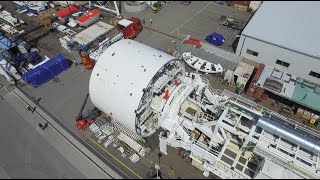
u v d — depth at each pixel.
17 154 25.94
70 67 36.44
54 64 34.47
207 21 45.53
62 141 27.20
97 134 27.70
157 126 25.22
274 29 34.22
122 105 22.86
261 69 32.22
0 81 34.56
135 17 46.53
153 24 44.72
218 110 25.70
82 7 47.50
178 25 44.59
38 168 24.70
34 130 28.36
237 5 48.38
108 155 25.98
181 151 26.00
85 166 25.05
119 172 24.59
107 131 27.81
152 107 23.86
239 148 23.39
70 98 31.97
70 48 38.19
